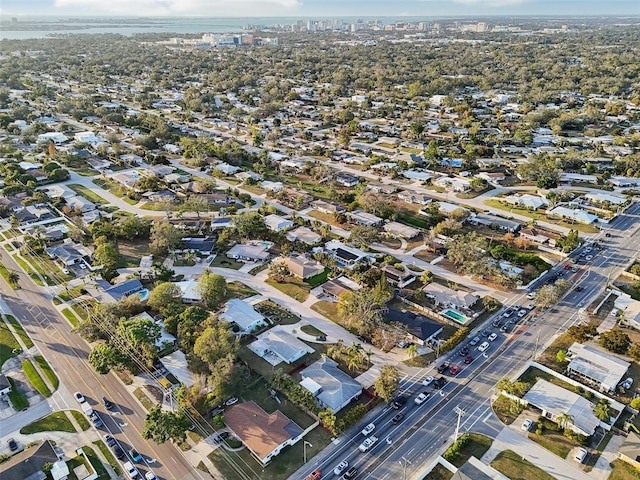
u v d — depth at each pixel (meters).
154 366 113.94
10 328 128.25
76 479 85.50
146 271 155.88
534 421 100.06
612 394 106.62
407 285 150.88
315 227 186.00
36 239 170.12
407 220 196.00
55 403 103.62
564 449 93.38
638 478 86.75
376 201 196.75
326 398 103.38
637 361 115.69
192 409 100.19
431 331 125.62
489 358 119.06
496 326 131.12
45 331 127.56
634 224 192.12
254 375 112.56
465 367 116.06
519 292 146.88
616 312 134.88
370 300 130.75
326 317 135.25
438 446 94.50
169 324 123.12
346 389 105.38
